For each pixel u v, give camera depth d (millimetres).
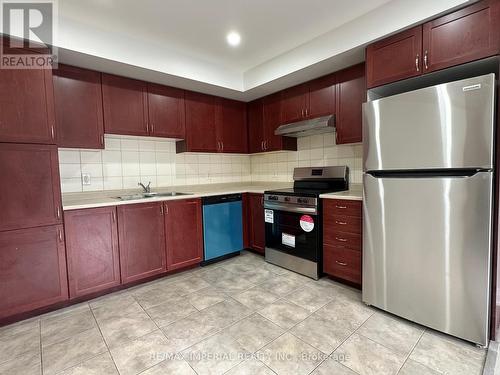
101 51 2172
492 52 1514
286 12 2008
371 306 2086
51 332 1830
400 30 1861
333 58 2328
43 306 2027
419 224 1747
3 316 1871
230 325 1875
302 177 3248
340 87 2605
